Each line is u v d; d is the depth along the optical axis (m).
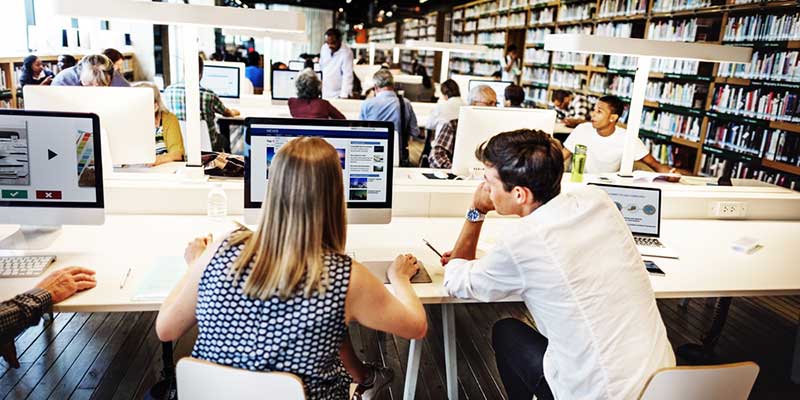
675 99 5.70
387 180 2.06
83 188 1.88
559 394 1.49
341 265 1.16
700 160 5.36
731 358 2.79
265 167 1.96
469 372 2.55
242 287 1.12
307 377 1.17
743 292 1.97
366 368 1.62
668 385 1.31
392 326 1.24
